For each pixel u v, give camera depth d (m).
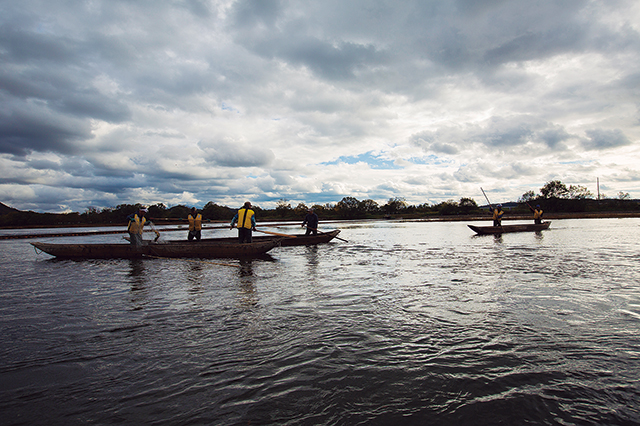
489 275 8.41
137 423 2.74
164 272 9.81
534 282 7.50
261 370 3.57
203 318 5.32
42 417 2.84
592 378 3.32
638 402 2.92
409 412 2.81
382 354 3.91
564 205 82.44
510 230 24.73
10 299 6.80
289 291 7.03
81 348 4.26
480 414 2.78
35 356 4.04
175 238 25.66
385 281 7.95
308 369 3.56
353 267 10.12
